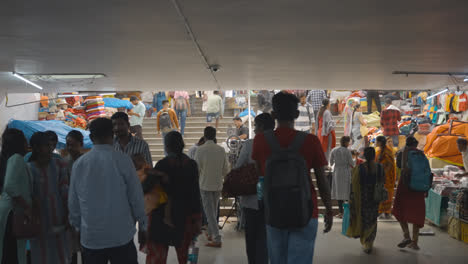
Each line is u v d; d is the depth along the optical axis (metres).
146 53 6.25
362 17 4.52
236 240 7.68
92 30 5.01
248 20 4.65
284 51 6.15
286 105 3.34
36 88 9.27
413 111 15.61
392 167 9.34
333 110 16.02
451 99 12.70
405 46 5.80
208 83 9.16
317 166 3.29
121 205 3.66
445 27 4.87
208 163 7.15
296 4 4.11
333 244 7.43
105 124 3.72
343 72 7.78
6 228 4.46
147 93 16.88
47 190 4.43
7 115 10.68
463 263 6.31
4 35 5.18
